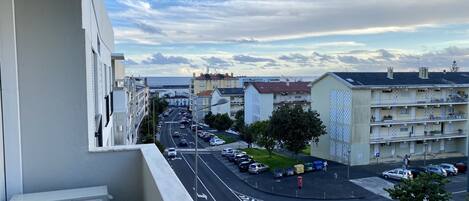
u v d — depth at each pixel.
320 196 19.31
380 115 27.67
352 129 26.31
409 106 28.27
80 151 3.14
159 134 44.41
